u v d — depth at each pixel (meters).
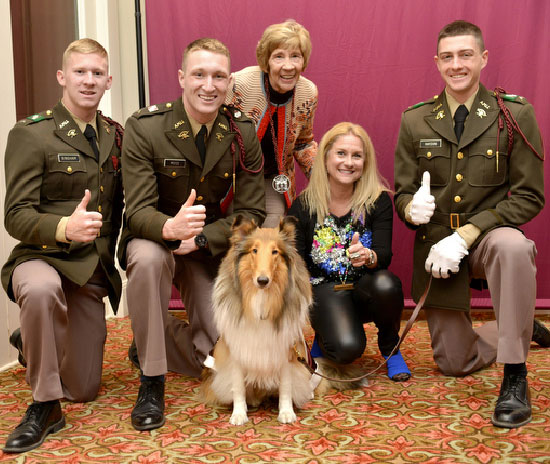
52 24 4.02
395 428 2.48
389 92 4.34
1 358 3.35
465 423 2.52
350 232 3.23
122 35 4.57
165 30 4.43
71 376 2.84
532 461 2.15
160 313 2.60
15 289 2.53
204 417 2.65
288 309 2.54
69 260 2.69
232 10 4.34
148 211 2.69
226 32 4.37
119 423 2.59
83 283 2.67
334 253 3.22
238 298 2.54
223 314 2.58
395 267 4.54
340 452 2.25
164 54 4.46
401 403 2.79
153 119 2.88
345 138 3.15
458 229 2.89
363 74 4.34
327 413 2.68
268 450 2.28
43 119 2.75
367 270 3.21
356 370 3.21
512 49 4.19
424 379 3.14
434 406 2.73
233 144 3.01
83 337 2.85
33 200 2.63
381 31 4.28
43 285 2.42
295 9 4.30
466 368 3.16
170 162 2.88
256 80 3.45
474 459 2.17
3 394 2.96
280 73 3.32
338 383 3.04
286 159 3.67
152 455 2.25
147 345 2.58
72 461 2.21
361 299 3.15
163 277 2.64
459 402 2.78
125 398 2.93
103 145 2.90
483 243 2.80
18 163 2.63
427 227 3.11
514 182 2.95
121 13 4.55
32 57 3.81
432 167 3.07
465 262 2.99
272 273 2.42
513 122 2.91
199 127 2.95
